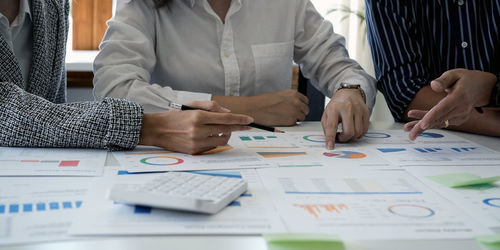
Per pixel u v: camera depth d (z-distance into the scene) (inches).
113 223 17.9
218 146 34.4
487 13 48.7
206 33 51.4
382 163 29.6
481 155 32.8
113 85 44.3
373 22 50.2
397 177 26.2
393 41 49.5
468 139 39.6
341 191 23.1
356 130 37.2
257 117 45.6
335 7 111.9
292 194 22.4
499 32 48.4
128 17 48.3
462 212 20.5
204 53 51.6
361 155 32.0
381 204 21.2
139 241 16.5
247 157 30.7
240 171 26.9
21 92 32.5
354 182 24.8
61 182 23.5
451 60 50.4
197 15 50.8
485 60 49.3
